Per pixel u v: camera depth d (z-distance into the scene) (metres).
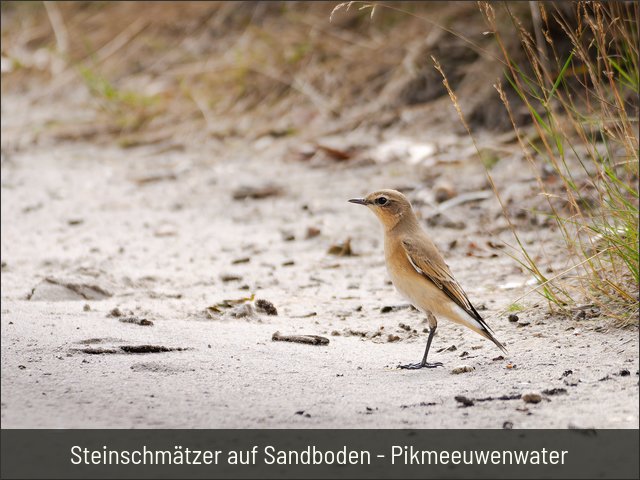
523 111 18.33
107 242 15.74
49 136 23.02
